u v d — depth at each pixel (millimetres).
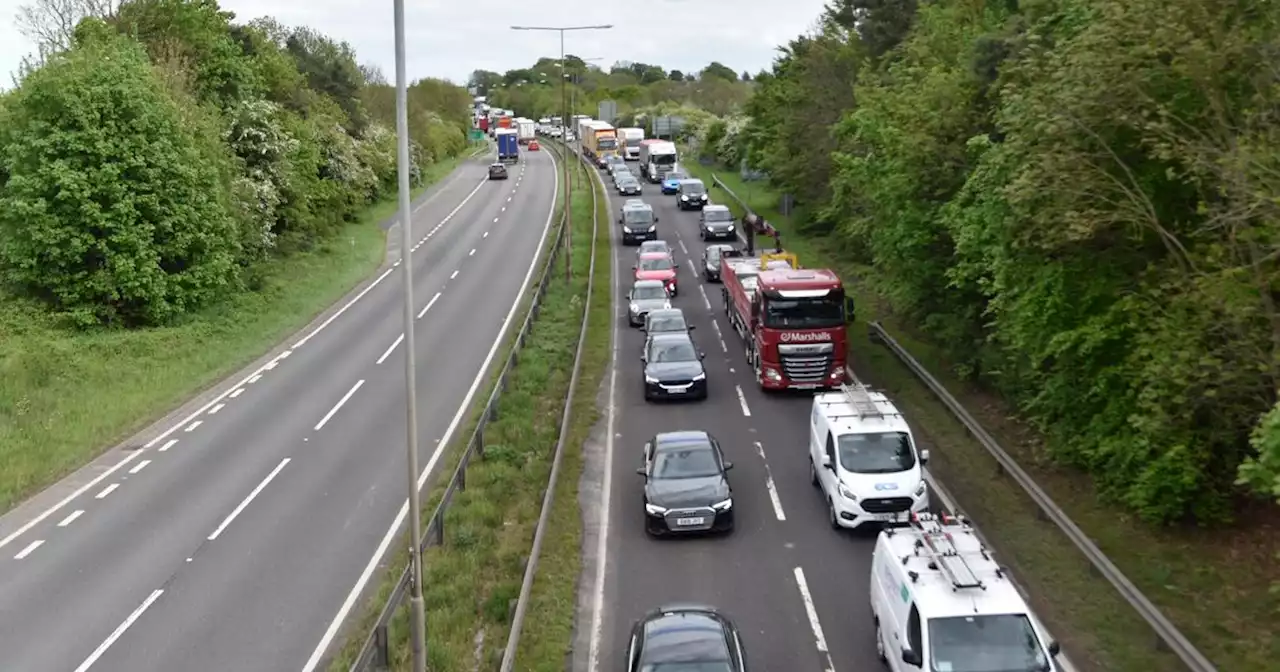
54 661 16281
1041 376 22828
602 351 35625
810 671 15320
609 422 28047
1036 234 19359
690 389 29438
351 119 82188
